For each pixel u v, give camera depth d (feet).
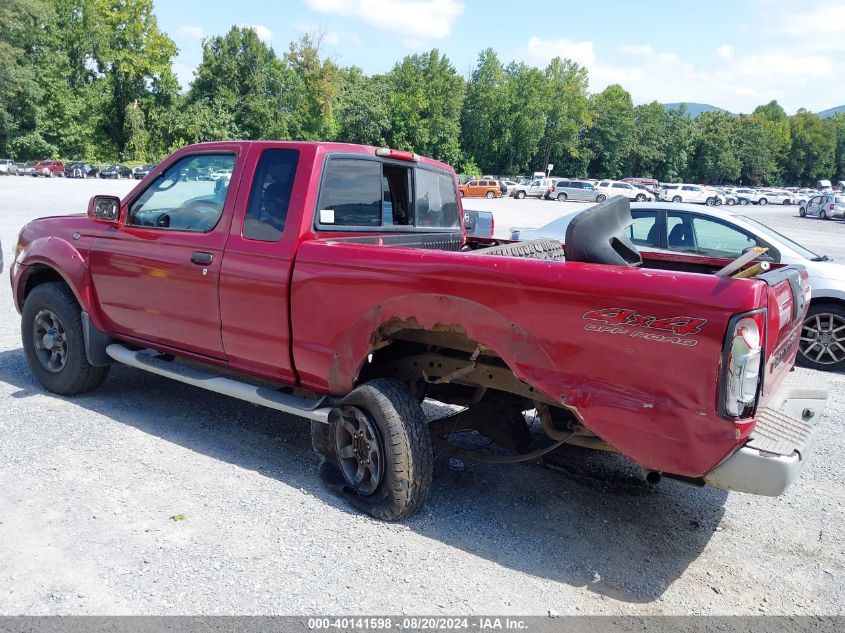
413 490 11.47
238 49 270.26
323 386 12.75
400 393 11.69
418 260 11.10
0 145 230.07
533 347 10.06
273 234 13.00
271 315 12.99
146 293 15.08
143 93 263.08
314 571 10.02
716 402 8.70
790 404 11.30
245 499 12.16
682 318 8.80
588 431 11.25
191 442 14.67
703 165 401.49
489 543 11.24
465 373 12.02
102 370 17.01
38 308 16.88
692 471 9.05
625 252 11.28
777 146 458.91
